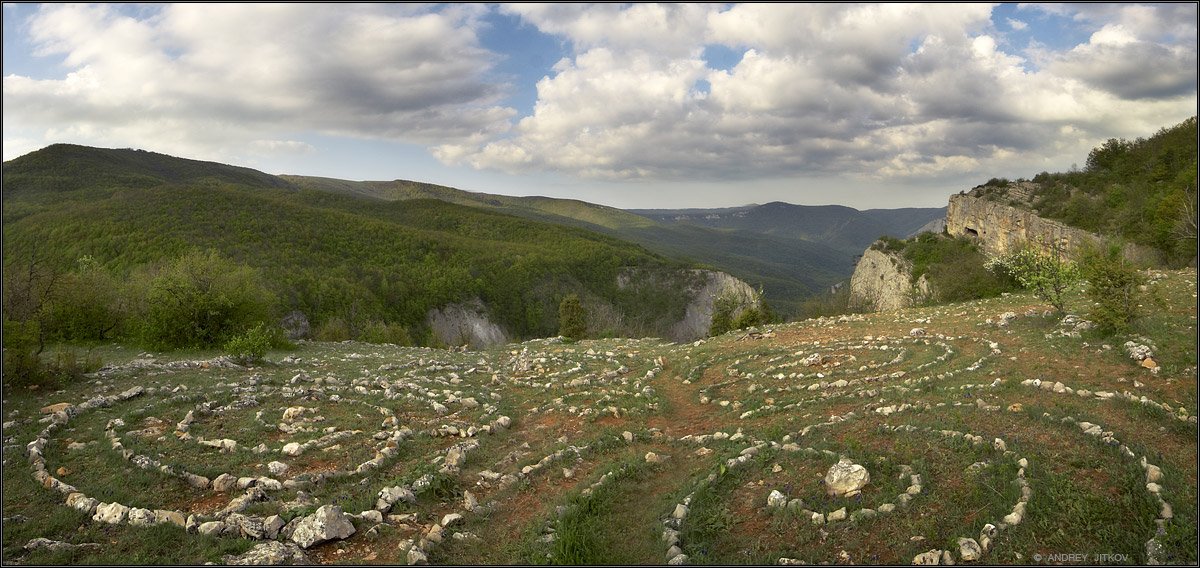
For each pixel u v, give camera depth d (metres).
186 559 7.23
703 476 9.71
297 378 18.02
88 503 8.59
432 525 8.52
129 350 27.94
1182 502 7.27
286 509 8.62
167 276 29.59
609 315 96.88
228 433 12.39
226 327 29.56
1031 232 80.88
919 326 24.17
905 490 8.27
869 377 15.64
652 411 15.35
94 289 31.73
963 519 7.47
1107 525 7.07
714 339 29.17
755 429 12.48
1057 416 10.40
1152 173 61.75
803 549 7.25
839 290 77.81
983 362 15.52
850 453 9.55
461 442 12.38
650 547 7.79
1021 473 8.25
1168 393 11.40
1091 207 69.25
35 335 16.28
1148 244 40.84
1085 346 15.59
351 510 8.77
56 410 13.25
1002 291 37.25
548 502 9.41
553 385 18.70
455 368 22.55
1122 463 8.40
